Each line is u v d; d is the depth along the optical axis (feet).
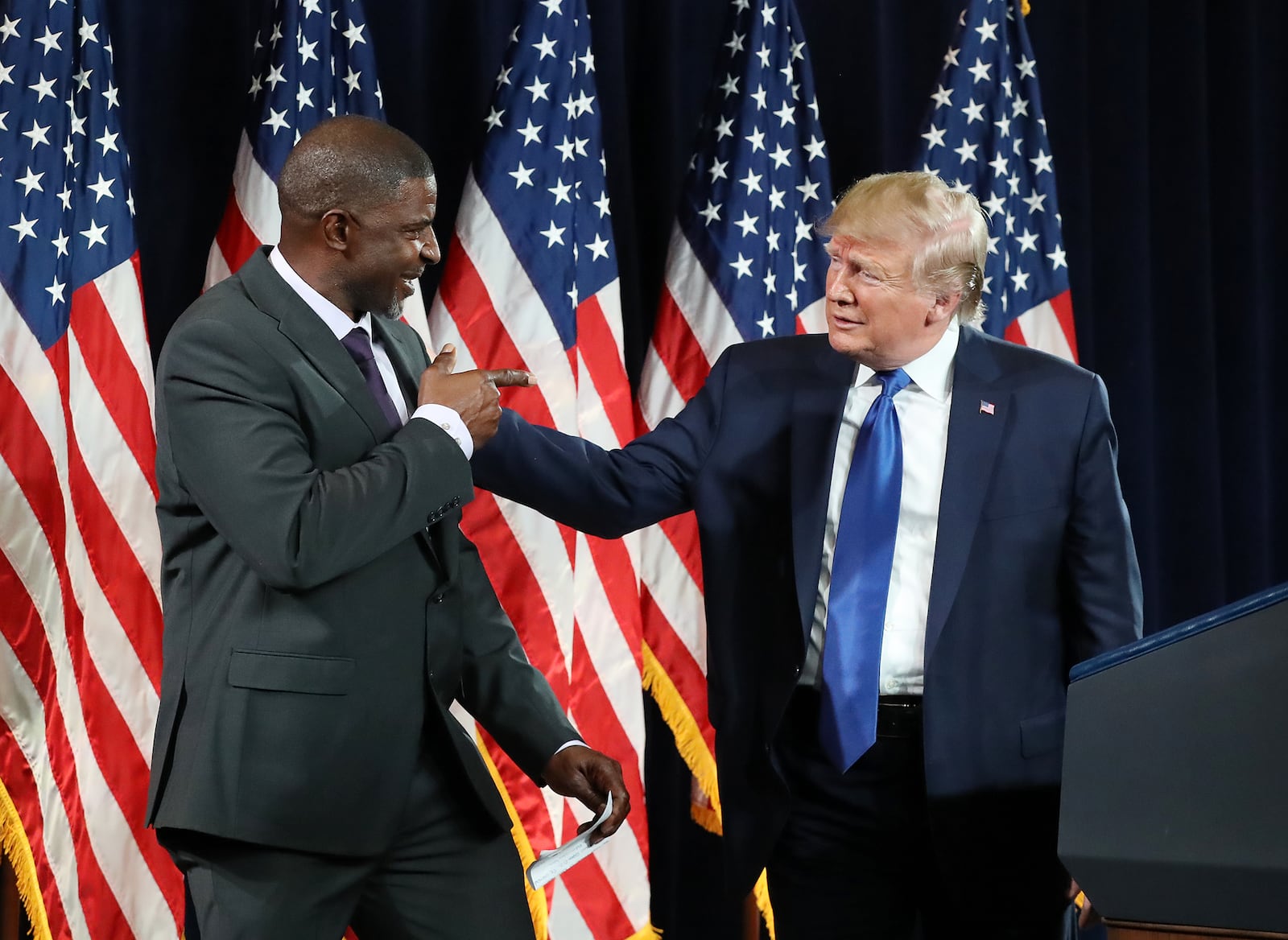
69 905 37.42
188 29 43.42
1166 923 21.18
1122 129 54.03
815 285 45.93
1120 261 53.83
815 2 49.98
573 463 30.63
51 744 37.81
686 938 47.70
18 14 39.01
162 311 42.91
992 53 48.39
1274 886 19.30
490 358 41.57
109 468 38.27
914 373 29.32
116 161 39.60
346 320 26.04
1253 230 55.77
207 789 23.90
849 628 28.17
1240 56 55.88
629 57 48.44
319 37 41.22
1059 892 28.68
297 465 23.72
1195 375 54.75
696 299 44.34
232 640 24.36
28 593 37.78
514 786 41.78
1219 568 54.65
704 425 31.27
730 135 45.21
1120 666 21.66
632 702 42.57
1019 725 28.43
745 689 29.45
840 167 50.01
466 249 42.14
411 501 24.03
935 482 28.96
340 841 24.32
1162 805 20.62
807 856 29.22
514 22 46.24
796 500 28.99
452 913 26.22
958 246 28.02
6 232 37.99
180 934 38.17
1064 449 29.04
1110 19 54.19
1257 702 19.80
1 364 37.65
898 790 28.55
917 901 29.45
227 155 43.55
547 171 42.68
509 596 41.34
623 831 42.19
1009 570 28.60
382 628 25.02
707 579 30.37
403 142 25.80
